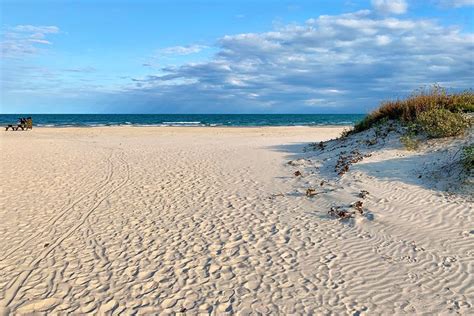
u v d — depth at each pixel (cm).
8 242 689
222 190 1009
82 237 709
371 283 511
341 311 453
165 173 1251
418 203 765
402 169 976
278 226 730
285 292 500
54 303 495
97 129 3794
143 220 795
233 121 7569
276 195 932
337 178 1001
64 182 1145
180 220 788
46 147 2053
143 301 493
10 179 1184
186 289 518
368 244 626
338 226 711
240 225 745
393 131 1310
